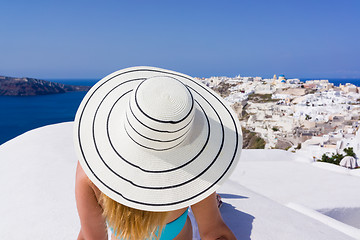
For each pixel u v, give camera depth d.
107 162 1.00
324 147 48.34
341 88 116.50
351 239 2.66
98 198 1.19
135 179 0.99
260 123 77.88
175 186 1.01
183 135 0.97
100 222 1.29
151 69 1.29
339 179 8.09
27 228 2.40
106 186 0.98
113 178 0.99
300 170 8.94
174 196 1.01
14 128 92.56
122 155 0.99
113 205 1.09
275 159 10.37
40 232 2.35
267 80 153.50
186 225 1.56
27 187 3.15
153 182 1.00
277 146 61.94
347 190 7.00
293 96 109.31
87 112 1.08
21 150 4.46
